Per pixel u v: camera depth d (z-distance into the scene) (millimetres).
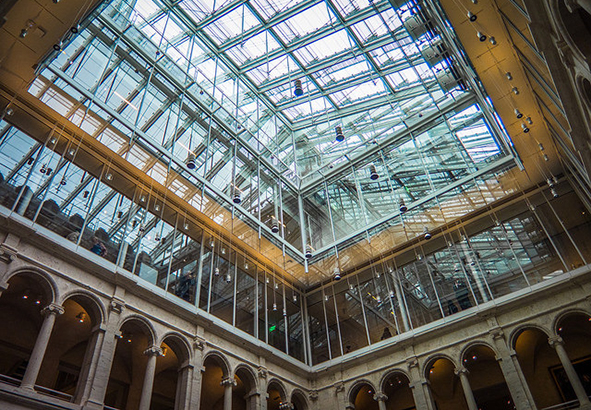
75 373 20938
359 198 29562
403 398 27062
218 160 26344
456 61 22359
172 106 24672
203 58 27906
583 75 10906
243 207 26875
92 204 19938
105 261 19000
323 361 27297
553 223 24078
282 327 27328
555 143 22359
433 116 27547
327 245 29453
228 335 23125
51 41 17125
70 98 20047
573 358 23031
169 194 23266
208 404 25938
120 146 21484
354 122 30828
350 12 25438
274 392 27953
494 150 25359
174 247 22750
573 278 21500
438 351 23797
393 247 27844
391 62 26984
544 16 11695
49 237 17391
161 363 23297
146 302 20078
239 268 26250
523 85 19453
